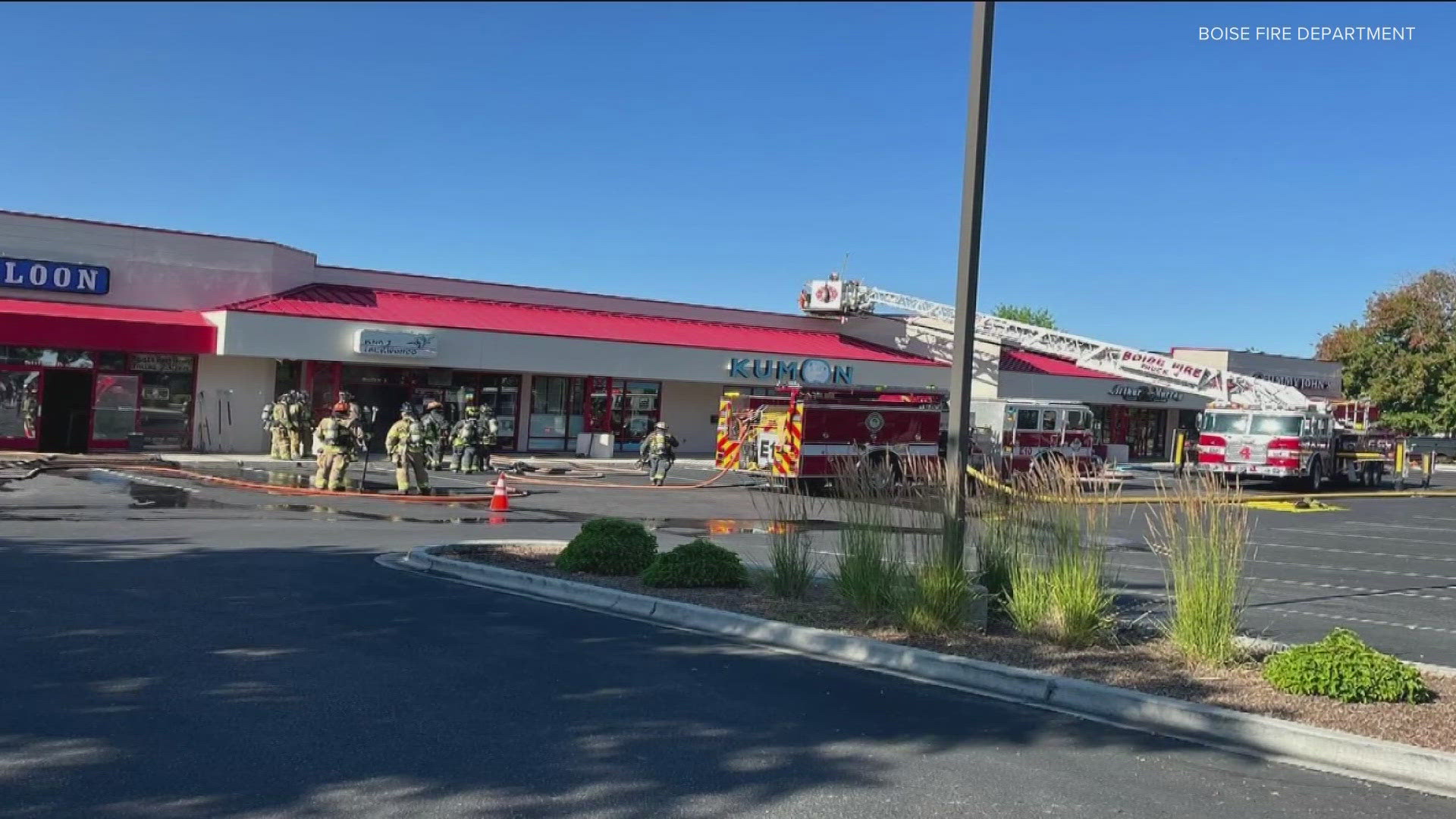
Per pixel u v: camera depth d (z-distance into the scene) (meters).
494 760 5.34
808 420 22.67
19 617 7.90
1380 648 9.18
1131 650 8.05
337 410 19.88
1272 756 5.96
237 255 28.48
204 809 4.56
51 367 25.30
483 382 32.47
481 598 9.66
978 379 41.00
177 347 25.98
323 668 6.90
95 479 19.62
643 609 9.26
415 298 32.41
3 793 4.62
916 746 5.88
